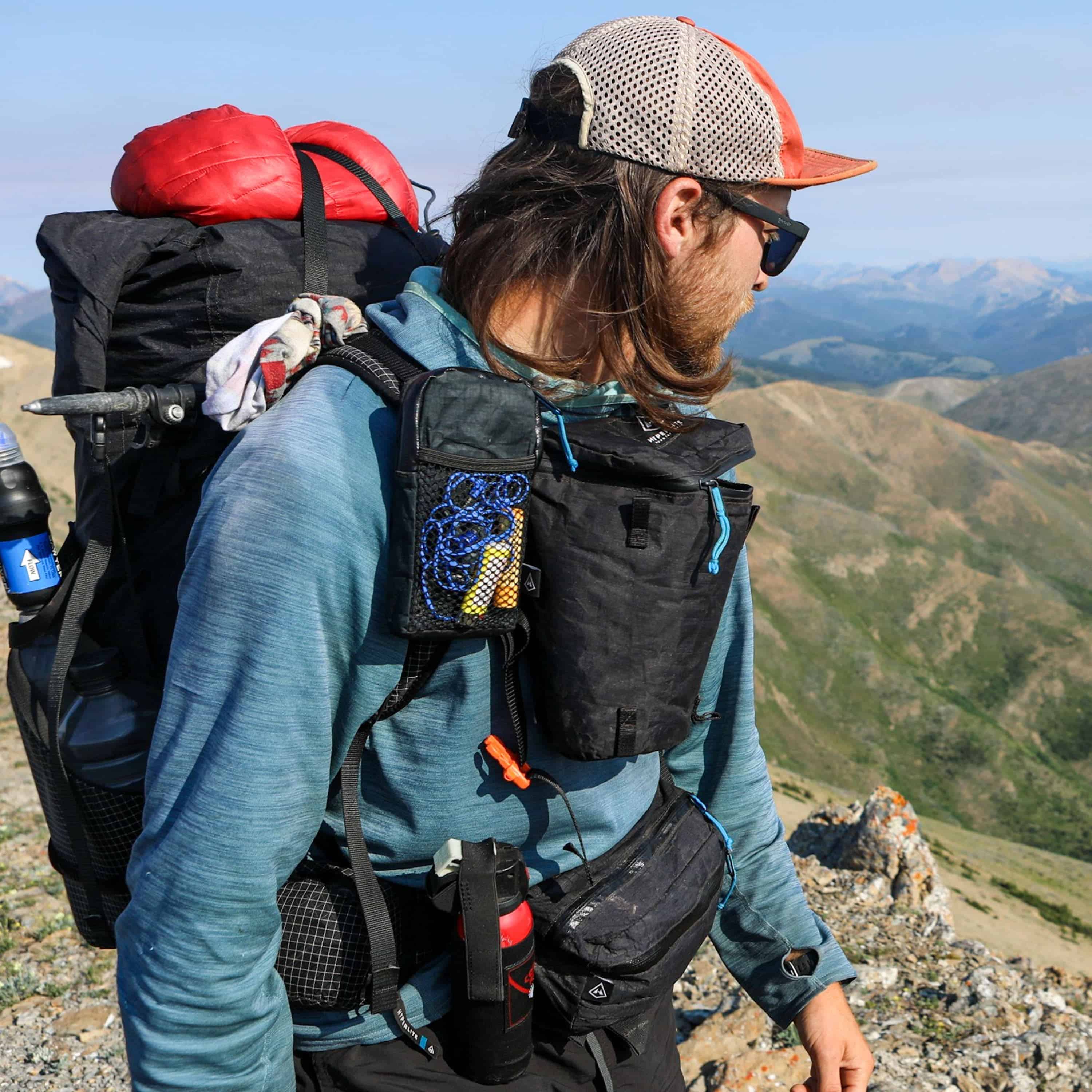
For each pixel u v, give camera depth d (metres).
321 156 1.41
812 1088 1.56
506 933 1.13
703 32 1.16
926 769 139.75
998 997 5.72
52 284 1.28
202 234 1.24
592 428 1.10
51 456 77.69
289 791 1.00
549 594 1.04
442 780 1.15
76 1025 4.96
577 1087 1.27
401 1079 1.18
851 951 6.76
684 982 5.57
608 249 1.10
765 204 1.20
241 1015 1.01
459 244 1.15
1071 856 121.88
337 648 1.03
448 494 0.98
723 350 1.26
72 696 1.19
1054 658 163.25
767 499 197.50
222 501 1.02
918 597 178.12
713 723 1.54
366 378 1.06
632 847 1.30
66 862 1.28
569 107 1.11
